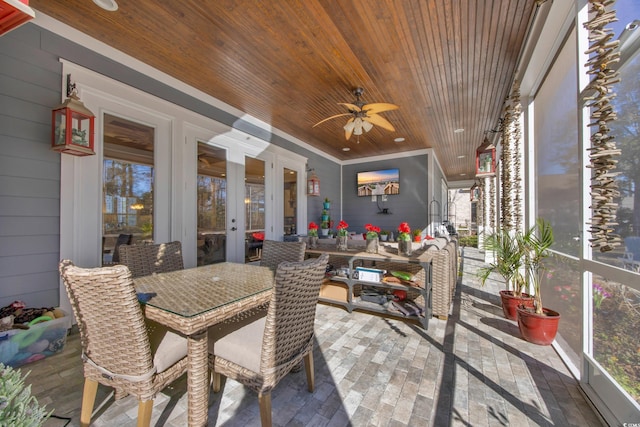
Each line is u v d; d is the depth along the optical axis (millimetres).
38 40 2348
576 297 2027
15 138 2232
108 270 1074
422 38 2633
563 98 2305
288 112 4535
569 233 2209
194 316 1179
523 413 1490
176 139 3482
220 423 1398
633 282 1212
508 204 3471
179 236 3504
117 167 2916
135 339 1135
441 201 9461
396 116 4641
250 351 1325
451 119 4781
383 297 3061
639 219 1248
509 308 2828
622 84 1354
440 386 1722
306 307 1471
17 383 830
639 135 1244
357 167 7730
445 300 2826
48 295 2396
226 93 3859
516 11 2279
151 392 1185
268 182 5137
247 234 4641
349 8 2260
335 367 1935
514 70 3152
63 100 2490
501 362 2008
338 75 3340
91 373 1309
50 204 2424
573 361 1997
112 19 2412
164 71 3281
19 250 2246
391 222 7207
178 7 2256
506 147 3508
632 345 1289
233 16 2357
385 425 1396
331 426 1388
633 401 1243
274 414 1468
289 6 2240
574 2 1878
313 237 3727
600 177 1326
